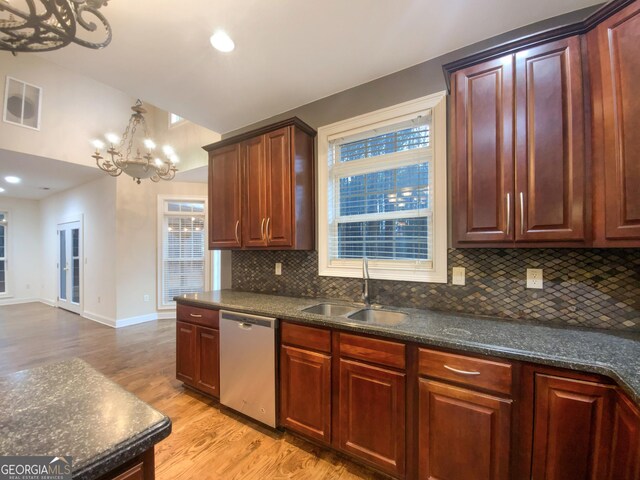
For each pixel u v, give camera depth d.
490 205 1.50
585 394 1.08
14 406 0.78
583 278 1.53
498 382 1.24
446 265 1.90
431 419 1.39
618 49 1.20
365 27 1.68
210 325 2.30
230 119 2.86
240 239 2.53
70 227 5.78
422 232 2.08
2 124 3.60
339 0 1.49
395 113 2.12
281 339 1.94
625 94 1.18
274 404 1.93
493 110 1.50
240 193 2.53
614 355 1.13
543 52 1.39
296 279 2.59
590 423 1.07
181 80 2.20
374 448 1.55
